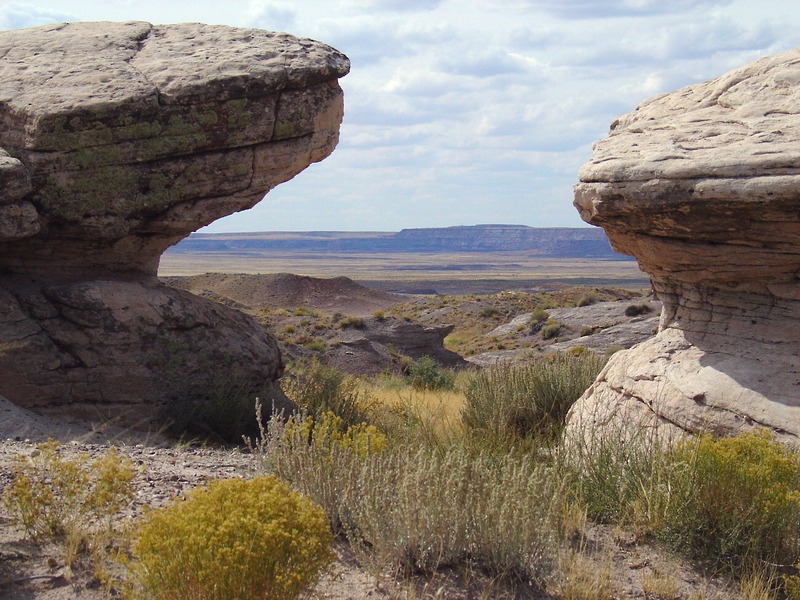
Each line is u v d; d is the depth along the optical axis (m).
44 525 5.43
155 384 11.78
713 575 5.67
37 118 11.31
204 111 12.04
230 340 12.62
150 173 11.98
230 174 12.39
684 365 8.51
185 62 12.33
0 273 12.15
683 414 7.96
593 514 6.52
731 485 5.95
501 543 5.30
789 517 5.86
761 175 7.25
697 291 8.82
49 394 11.24
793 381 7.62
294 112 12.62
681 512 6.01
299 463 6.11
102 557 5.01
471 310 54.12
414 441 7.22
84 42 13.00
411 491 5.36
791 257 7.80
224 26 13.68
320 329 36.09
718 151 7.66
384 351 32.75
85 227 11.80
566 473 6.68
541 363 11.89
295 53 12.87
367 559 5.23
